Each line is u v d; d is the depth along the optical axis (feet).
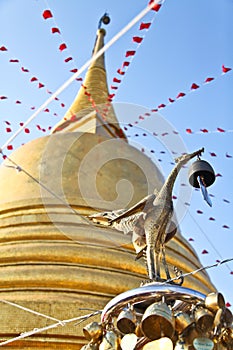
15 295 51.37
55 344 44.86
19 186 66.23
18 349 44.60
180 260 63.31
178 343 26.05
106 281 53.98
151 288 27.04
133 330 26.68
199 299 26.96
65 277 53.06
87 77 87.30
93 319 47.47
